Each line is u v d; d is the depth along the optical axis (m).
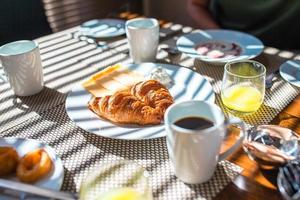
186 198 0.40
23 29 1.27
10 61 0.61
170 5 1.95
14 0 1.24
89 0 1.67
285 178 0.41
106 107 0.53
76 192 0.42
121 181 0.42
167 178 0.44
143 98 0.55
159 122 0.52
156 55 0.77
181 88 0.62
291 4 1.13
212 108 0.42
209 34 0.85
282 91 0.61
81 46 0.86
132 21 0.78
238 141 0.44
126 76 0.65
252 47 0.78
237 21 1.25
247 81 0.56
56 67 0.76
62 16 1.60
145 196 0.38
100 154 0.49
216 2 1.28
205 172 0.41
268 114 0.55
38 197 0.39
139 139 0.49
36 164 0.43
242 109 0.54
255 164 0.45
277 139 0.47
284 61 0.72
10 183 0.39
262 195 0.41
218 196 0.41
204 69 0.71
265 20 1.19
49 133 0.53
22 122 0.57
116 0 1.78
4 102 0.63
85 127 0.52
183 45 0.81
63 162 0.47
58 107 0.61
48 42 0.90
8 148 0.45
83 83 0.63
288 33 1.15
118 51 0.82
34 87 0.65
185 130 0.38
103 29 0.92
